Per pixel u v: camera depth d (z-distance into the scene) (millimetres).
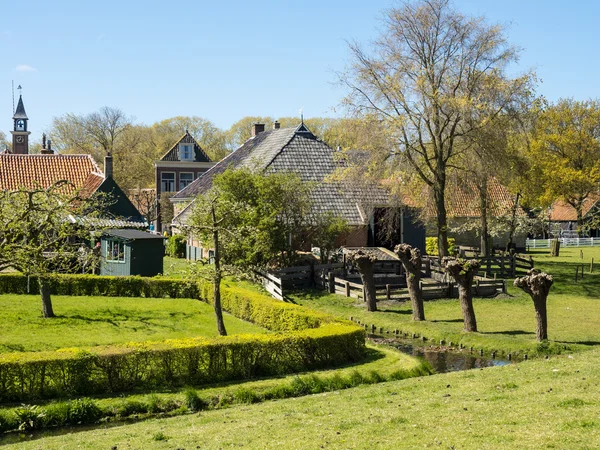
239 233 21859
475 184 35406
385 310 26203
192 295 28969
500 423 9836
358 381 15648
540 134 51344
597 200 64875
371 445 9383
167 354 15734
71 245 22141
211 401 14453
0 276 28547
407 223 40000
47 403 14117
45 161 44406
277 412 12422
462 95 31969
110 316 23766
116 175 75375
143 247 34094
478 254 44500
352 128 32625
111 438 11242
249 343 16578
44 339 19797
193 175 67375
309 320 20734
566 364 14984
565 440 8750
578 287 32594
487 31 32188
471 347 20781
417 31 32375
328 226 33500
